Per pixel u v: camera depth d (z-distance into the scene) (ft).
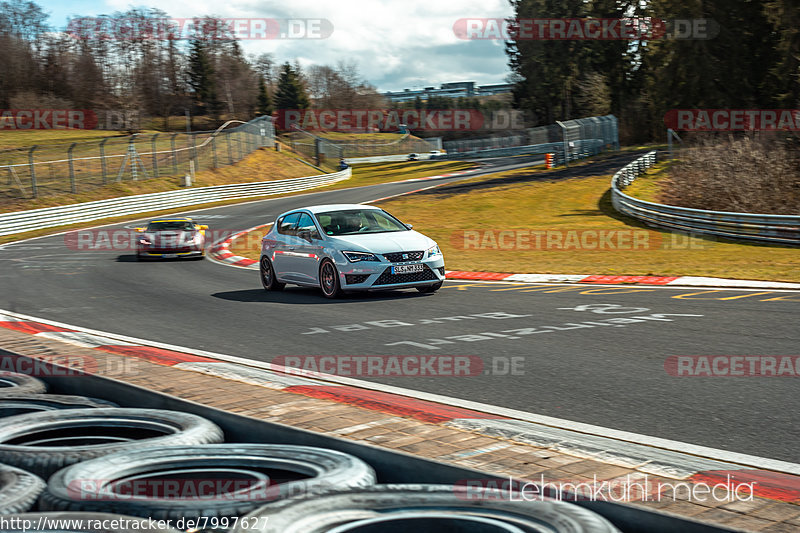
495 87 425.28
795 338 26.07
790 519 8.75
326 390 18.34
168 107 337.93
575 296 39.47
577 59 296.92
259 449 10.72
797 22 167.12
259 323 32.09
